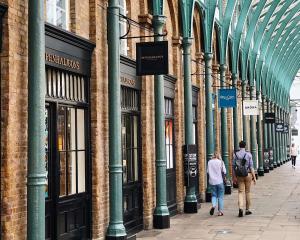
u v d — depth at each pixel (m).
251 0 23.05
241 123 26.16
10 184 7.05
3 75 7.10
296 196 19.06
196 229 11.94
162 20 12.09
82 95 9.60
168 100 14.72
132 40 11.94
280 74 46.28
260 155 32.12
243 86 26.11
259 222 12.80
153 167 12.70
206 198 17.78
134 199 11.86
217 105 20.80
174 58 15.11
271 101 40.16
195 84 17.84
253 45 29.77
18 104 7.30
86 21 9.75
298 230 11.55
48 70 8.52
